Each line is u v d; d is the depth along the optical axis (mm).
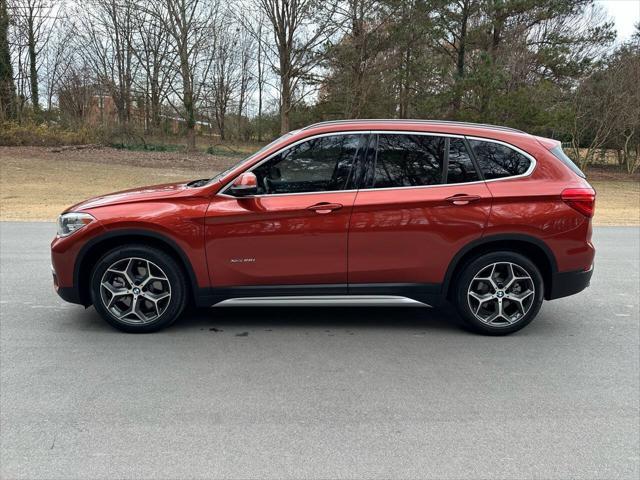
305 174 4555
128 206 4523
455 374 3986
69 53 32531
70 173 21141
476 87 27531
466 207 4531
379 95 31281
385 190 4539
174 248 4488
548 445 3049
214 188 4539
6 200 15062
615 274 7355
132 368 4000
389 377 3916
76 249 4523
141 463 2818
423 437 3109
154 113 36469
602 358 4344
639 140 30297
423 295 4668
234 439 3061
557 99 28891
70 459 2846
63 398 3518
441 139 4617
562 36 31672
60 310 5352
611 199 20312
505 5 30016
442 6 29875
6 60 28422
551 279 4715
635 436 3156
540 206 4562
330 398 3576
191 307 5547
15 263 7414
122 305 4715
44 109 31703
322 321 5168
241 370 4000
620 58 29047
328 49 29453
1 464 2797
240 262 4531
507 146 4672
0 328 4828
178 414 3332
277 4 30062
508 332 4793
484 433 3164
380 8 28969
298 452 2939
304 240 4504
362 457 2898
